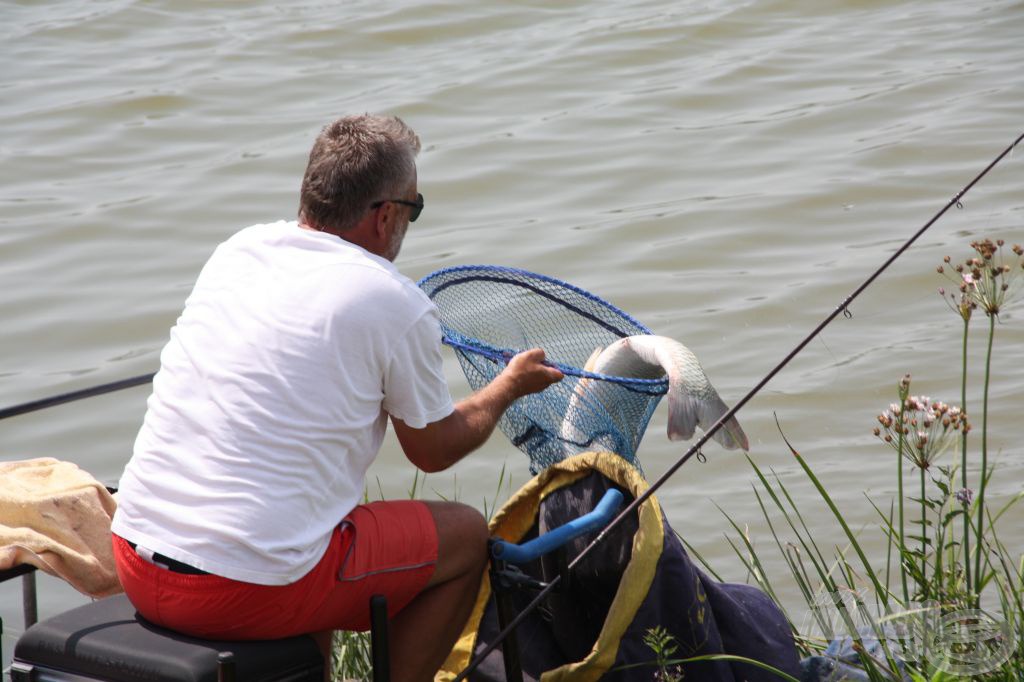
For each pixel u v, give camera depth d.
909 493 18.62
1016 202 28.75
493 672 9.17
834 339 23.55
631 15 44.25
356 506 8.06
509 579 8.23
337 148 7.96
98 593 9.15
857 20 43.81
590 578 9.07
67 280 27.14
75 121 36.12
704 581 9.18
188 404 7.68
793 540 17.59
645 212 29.17
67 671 7.61
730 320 24.36
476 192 30.89
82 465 20.80
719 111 35.81
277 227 8.13
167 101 37.66
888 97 35.97
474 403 8.30
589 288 25.77
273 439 7.48
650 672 8.61
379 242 8.12
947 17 43.41
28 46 43.06
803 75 38.31
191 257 28.16
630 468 8.87
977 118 33.81
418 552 8.06
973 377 21.89
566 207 29.83
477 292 10.00
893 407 10.41
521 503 9.52
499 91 37.69
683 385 8.97
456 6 45.59
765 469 19.73
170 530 7.50
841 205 29.20
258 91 38.50
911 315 24.33
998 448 19.80
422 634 8.27
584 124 34.91
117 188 31.77
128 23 45.44
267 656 7.49
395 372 7.76
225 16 46.00
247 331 7.67
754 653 9.19
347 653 11.51
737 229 28.16
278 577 7.43
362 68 40.50
